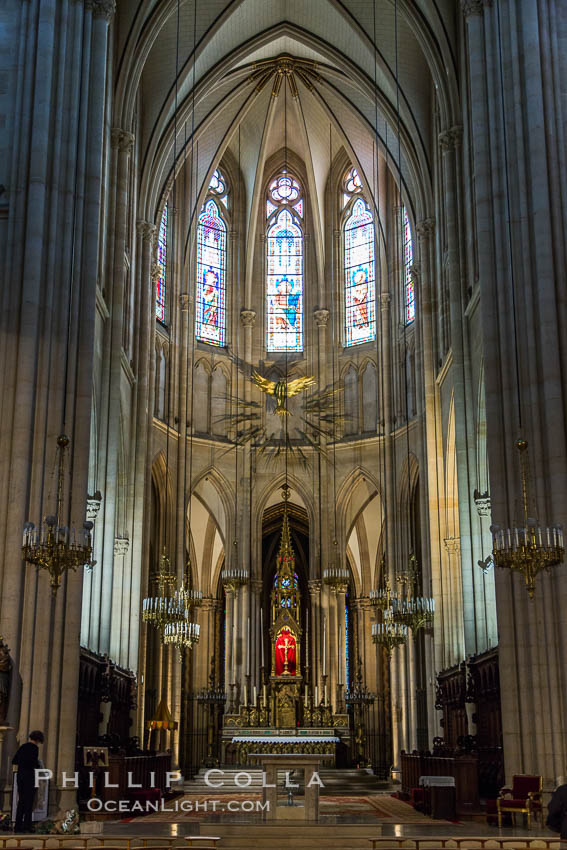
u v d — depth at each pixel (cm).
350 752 4053
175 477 4019
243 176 4562
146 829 1766
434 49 3291
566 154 2312
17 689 2038
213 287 4441
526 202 2297
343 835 1697
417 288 3853
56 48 2439
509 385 2242
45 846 1437
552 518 2103
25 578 2105
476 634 2825
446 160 3247
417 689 3756
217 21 3606
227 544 4181
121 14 3203
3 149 2356
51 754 2042
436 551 3453
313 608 4150
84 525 1972
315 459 4284
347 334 4425
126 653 3272
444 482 3500
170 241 4225
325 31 3862
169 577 3178
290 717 3931
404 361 4097
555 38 2383
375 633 3450
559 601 2050
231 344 4403
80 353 2302
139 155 3678
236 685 4003
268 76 4162
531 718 2055
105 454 2945
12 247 2288
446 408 3466
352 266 4472
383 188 4291
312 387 4359
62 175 2364
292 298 4516
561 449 2122
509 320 2277
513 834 1738
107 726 2764
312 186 4497
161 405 4016
